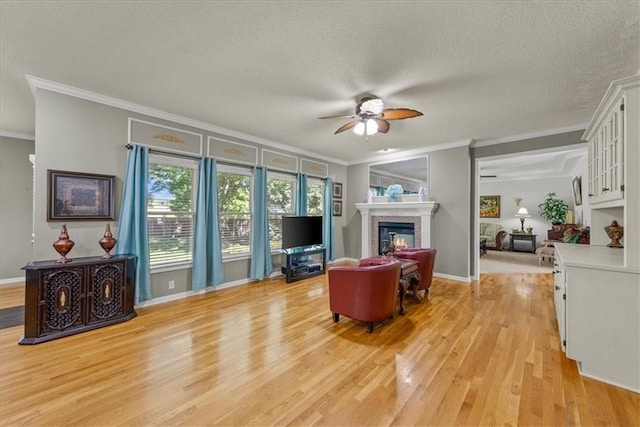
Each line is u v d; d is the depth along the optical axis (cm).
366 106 289
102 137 319
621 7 171
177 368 213
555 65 238
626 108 200
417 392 187
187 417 163
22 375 202
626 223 198
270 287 444
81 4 175
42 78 273
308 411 169
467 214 488
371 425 158
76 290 273
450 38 204
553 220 785
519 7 173
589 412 168
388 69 249
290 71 256
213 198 411
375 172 639
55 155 289
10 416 162
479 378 203
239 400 178
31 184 470
